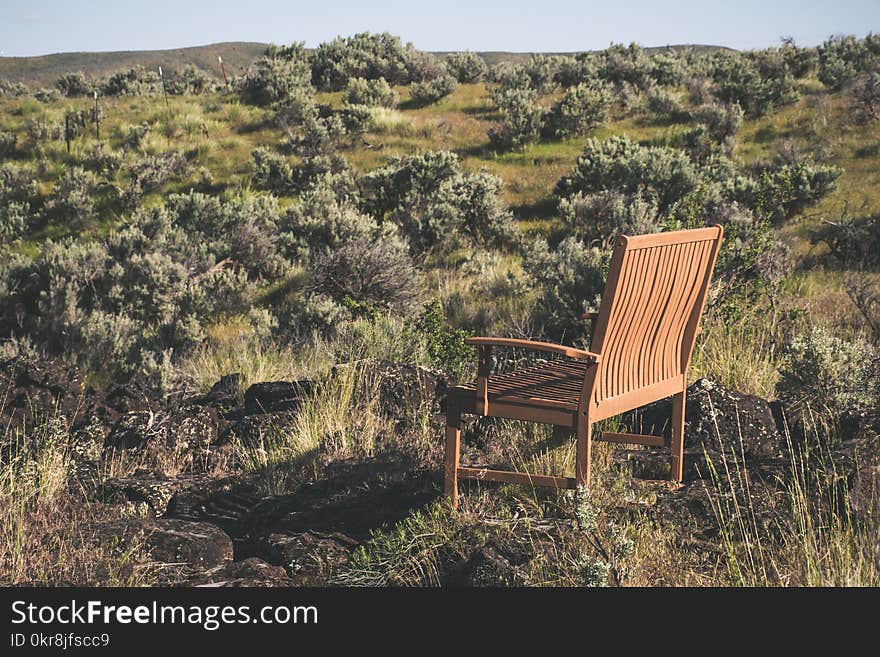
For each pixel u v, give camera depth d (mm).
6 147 24312
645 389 4176
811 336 5516
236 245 15516
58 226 19953
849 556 3238
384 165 22062
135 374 9922
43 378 7109
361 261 12664
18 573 3627
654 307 4031
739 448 4762
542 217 18062
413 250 15938
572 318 9992
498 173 20750
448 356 7039
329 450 5105
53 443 5430
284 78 27922
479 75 32406
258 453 5340
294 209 16828
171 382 8336
